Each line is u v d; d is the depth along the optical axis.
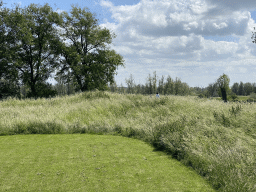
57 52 28.53
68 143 5.78
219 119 6.47
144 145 5.66
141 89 79.44
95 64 30.38
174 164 4.21
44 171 3.75
